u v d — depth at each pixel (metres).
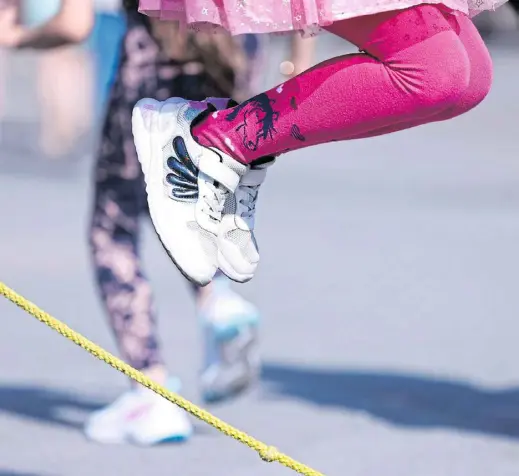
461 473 13.15
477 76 8.41
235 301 14.68
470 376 17.19
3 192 32.69
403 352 18.48
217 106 8.90
